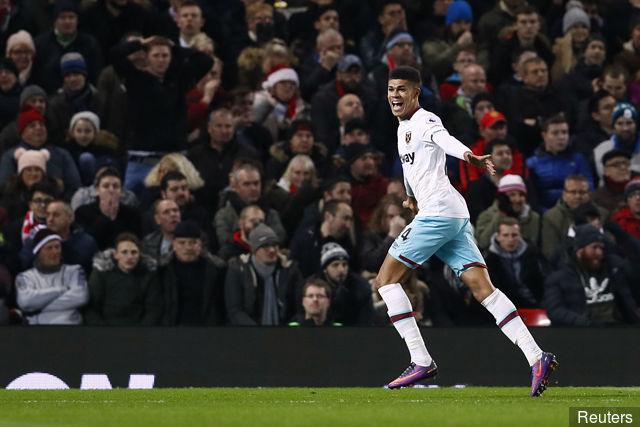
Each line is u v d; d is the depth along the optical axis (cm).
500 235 3397
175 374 2992
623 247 3678
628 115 4219
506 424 1266
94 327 2967
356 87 4122
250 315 3234
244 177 3544
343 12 4647
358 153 3734
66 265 3209
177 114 3841
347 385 3053
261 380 3028
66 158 3675
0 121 3862
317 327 3067
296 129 3856
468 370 3097
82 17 4141
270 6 4600
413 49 4569
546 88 4403
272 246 3253
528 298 3409
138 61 3775
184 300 3231
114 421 1343
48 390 2539
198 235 3244
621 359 3166
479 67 4225
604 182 4144
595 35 4634
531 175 3981
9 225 3366
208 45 4197
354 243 3472
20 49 3978
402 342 3089
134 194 3666
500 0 4644
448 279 3359
